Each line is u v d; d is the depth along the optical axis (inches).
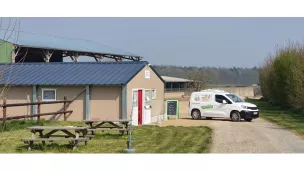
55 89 876.6
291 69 1183.6
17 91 894.4
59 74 912.9
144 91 924.6
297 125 831.7
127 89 836.6
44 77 902.4
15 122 762.8
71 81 866.1
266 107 1507.1
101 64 951.0
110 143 542.9
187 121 979.3
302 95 1080.8
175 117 1079.0
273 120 981.2
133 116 857.5
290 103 1293.1
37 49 1491.1
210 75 2957.7
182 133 664.4
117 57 2059.5
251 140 598.2
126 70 890.7
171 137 611.8
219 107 1005.2
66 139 482.3
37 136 587.5
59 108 871.1
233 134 671.1
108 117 841.5
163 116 1032.8
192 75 2778.1
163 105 1054.4
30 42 1462.8
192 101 1051.9
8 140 557.6
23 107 893.2
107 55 2004.2
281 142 582.2
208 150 494.9
